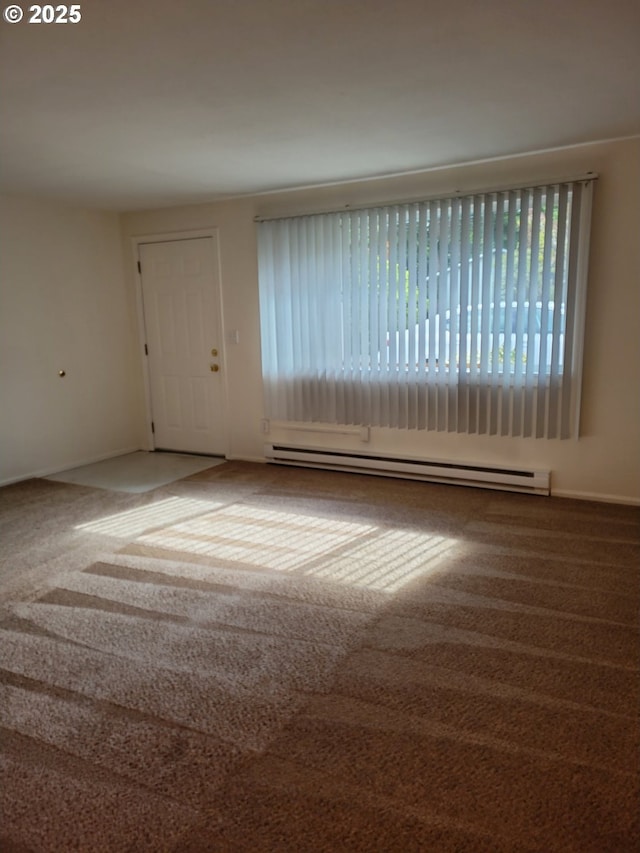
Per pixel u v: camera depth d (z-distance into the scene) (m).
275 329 4.88
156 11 1.84
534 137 3.39
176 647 2.36
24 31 1.96
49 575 3.04
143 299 5.53
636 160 3.47
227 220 4.96
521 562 3.06
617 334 3.71
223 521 3.79
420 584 2.85
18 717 1.96
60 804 1.61
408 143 3.44
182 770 1.72
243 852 1.46
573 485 4.02
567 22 2.00
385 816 1.55
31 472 4.91
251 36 2.04
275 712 1.97
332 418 4.75
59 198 4.75
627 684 2.06
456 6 1.87
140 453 5.72
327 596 2.76
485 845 1.46
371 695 2.04
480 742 1.81
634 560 3.04
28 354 4.82
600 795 1.60
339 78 2.44
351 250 4.42
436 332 4.22
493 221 3.90
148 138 3.19
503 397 4.07
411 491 4.31
